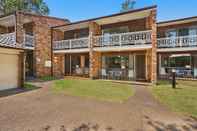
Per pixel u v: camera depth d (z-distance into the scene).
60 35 24.09
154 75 15.24
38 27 21.66
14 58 14.56
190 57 19.09
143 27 17.95
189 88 13.20
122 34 17.50
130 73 19.06
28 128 5.82
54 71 23.19
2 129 5.74
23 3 38.72
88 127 5.91
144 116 6.99
